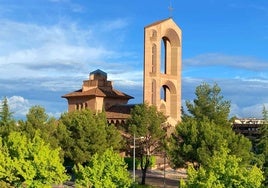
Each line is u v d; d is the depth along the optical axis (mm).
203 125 74625
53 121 86562
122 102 125312
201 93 88812
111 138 86312
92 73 127000
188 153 73125
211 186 45219
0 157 58188
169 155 75688
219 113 86250
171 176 91562
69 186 75688
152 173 94375
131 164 94812
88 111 88750
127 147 88500
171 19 122312
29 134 80062
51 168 59188
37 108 84750
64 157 83625
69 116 89750
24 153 58906
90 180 56750
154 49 117500
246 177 45594
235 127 132625
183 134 75312
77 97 124812
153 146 88938
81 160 80625
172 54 124562
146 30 116500
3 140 65250
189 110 89188
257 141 91812
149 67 116562
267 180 65312
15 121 87188
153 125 86250
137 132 85375
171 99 123125
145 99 115500
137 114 86875
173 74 123875
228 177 45812
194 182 46312
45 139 79375
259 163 70938
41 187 58688
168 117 107562
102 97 121938
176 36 123688
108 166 56875
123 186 56844
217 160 46688
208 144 71312
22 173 57938
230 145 70750
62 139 82500
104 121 88000
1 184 58344
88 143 81875
